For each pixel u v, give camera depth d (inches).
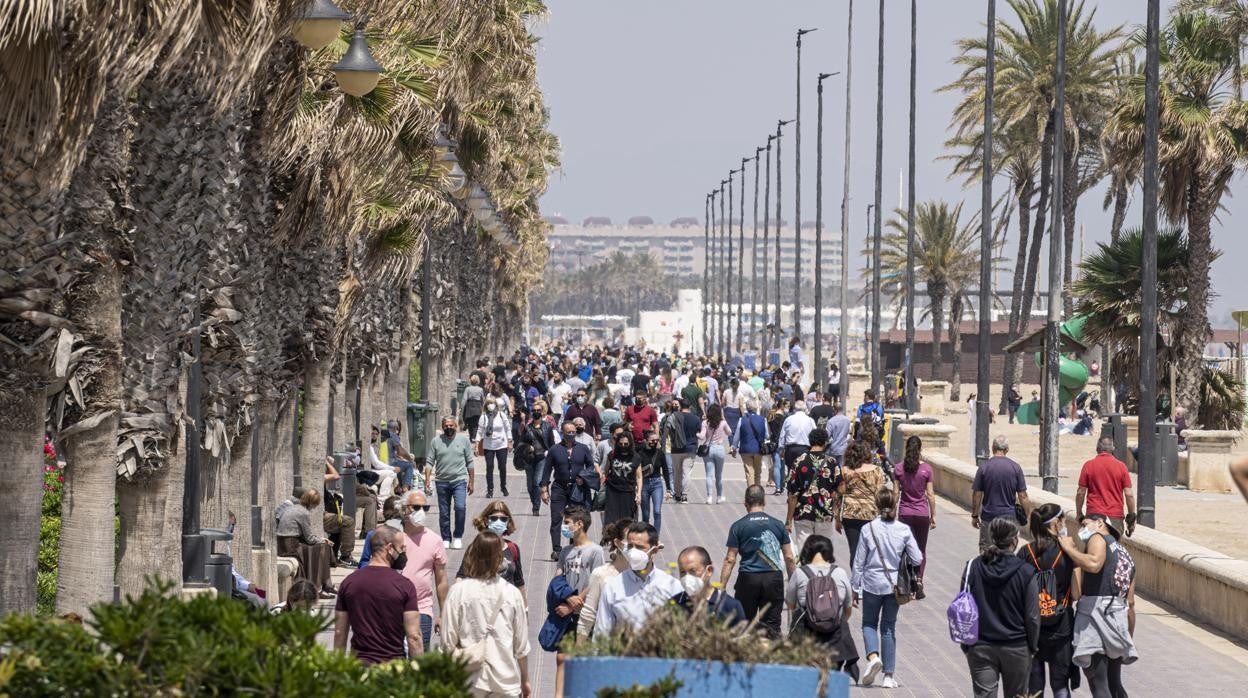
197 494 1386.6
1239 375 4264.3
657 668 700.0
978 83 6653.5
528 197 6609.3
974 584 1179.3
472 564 1099.3
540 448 2795.3
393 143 2133.4
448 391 4463.6
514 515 2812.5
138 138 1274.6
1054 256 3164.4
